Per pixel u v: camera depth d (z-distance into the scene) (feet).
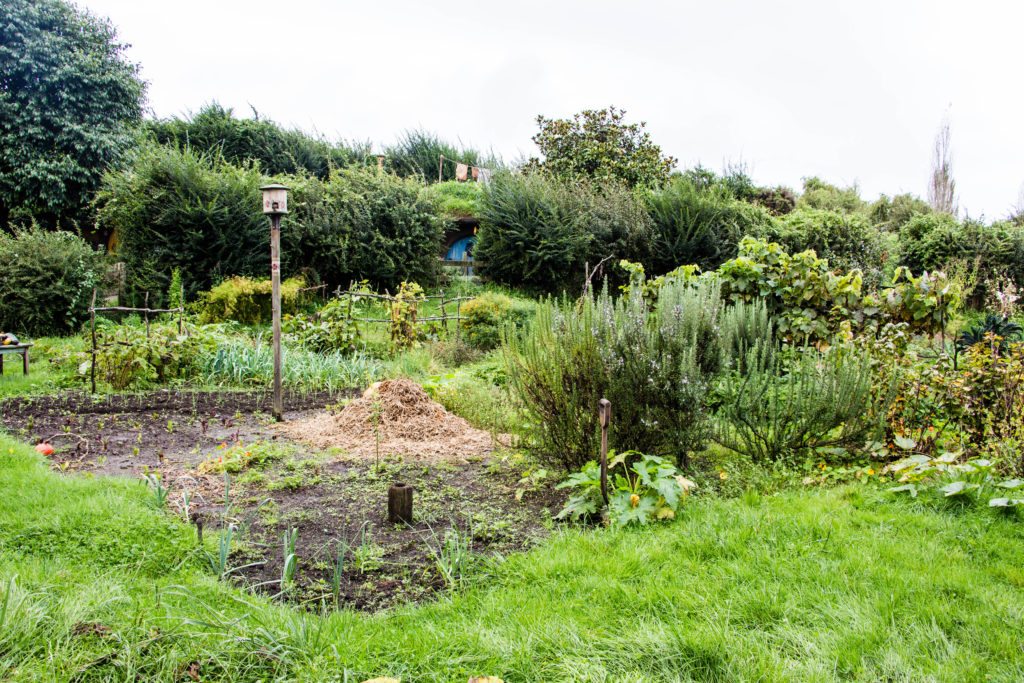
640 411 15.47
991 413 16.71
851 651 8.61
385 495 15.26
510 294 53.83
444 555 11.69
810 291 25.99
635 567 11.19
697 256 55.36
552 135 77.66
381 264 50.93
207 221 45.03
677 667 8.33
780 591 10.19
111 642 8.20
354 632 9.07
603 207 55.72
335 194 51.83
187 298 45.29
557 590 10.50
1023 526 12.32
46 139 57.26
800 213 60.95
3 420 21.13
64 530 11.90
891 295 25.41
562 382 16.08
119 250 46.57
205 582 10.52
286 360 30.30
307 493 15.38
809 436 16.94
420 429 20.53
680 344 15.75
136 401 25.05
